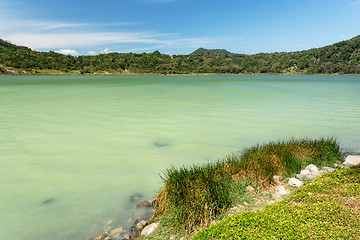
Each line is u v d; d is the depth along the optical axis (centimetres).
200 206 476
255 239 343
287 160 727
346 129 1185
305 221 388
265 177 630
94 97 2656
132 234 451
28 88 4066
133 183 661
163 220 477
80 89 3875
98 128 1246
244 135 1098
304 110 1736
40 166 770
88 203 565
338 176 589
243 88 4128
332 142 889
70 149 927
